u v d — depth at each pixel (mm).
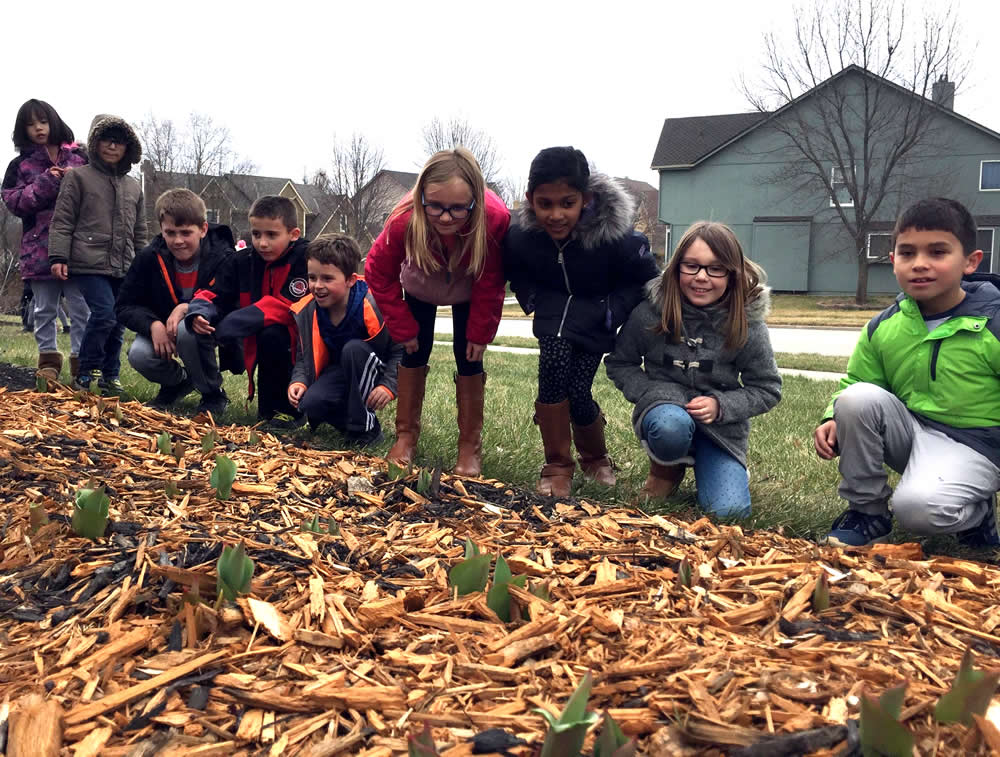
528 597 1930
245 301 4645
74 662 1667
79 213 5133
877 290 32688
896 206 31734
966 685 1428
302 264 4512
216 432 3859
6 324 14867
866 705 1283
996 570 2578
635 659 1712
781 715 1479
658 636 1835
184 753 1381
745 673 1629
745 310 3422
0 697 1539
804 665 1707
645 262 3496
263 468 3229
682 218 34781
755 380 3523
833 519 3336
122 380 6027
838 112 30000
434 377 7512
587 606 1982
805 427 5734
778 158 32969
